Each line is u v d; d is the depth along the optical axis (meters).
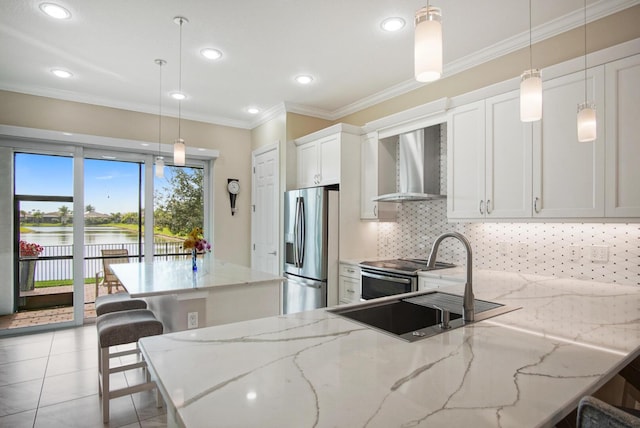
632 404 1.61
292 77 3.64
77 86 3.89
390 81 3.74
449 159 3.00
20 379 2.79
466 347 1.15
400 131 3.51
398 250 3.90
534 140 2.45
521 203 2.51
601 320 1.46
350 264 3.62
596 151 2.16
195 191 5.08
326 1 2.39
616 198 2.08
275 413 0.74
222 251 5.11
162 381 0.90
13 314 3.88
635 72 2.02
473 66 3.13
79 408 2.38
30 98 3.90
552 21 2.56
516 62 2.83
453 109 2.98
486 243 3.05
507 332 1.30
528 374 0.94
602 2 2.32
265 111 4.79
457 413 0.75
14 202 3.91
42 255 4.04
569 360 1.04
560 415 0.76
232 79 3.71
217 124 5.12
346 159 3.85
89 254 4.30
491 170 2.69
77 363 3.11
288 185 4.46
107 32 2.79
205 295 2.42
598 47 2.38
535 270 2.71
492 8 2.42
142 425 2.20
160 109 4.63
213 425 0.70
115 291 4.43
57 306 4.10
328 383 0.89
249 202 5.35
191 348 1.14
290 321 1.44
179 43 2.96
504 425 0.70
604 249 2.36
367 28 2.73
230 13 2.53
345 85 3.85
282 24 2.67
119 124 4.41
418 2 2.39
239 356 1.07
